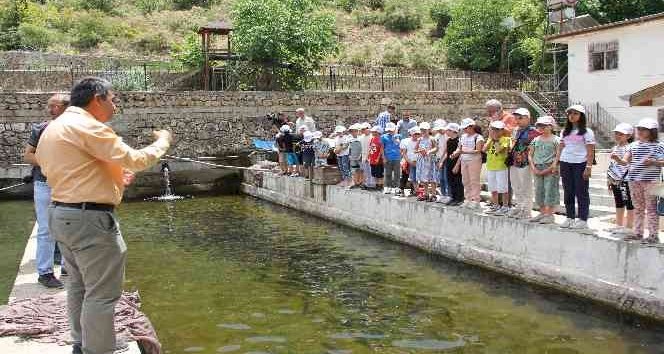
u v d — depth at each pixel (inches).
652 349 258.2
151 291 363.9
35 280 272.8
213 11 1556.3
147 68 1077.1
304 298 345.4
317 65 1073.5
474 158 429.7
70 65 1033.5
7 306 235.8
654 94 473.7
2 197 776.3
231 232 557.3
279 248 484.7
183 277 396.2
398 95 1021.2
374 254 458.9
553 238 357.4
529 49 1213.1
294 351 262.7
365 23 1606.8
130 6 1572.3
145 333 224.5
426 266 418.9
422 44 1502.2
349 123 996.6
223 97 922.7
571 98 922.1
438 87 1175.0
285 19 1016.2
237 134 932.0
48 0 1478.8
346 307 327.0
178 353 261.9
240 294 354.9
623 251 313.3
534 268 369.4
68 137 157.8
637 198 312.0
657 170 307.3
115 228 164.2
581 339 272.4
